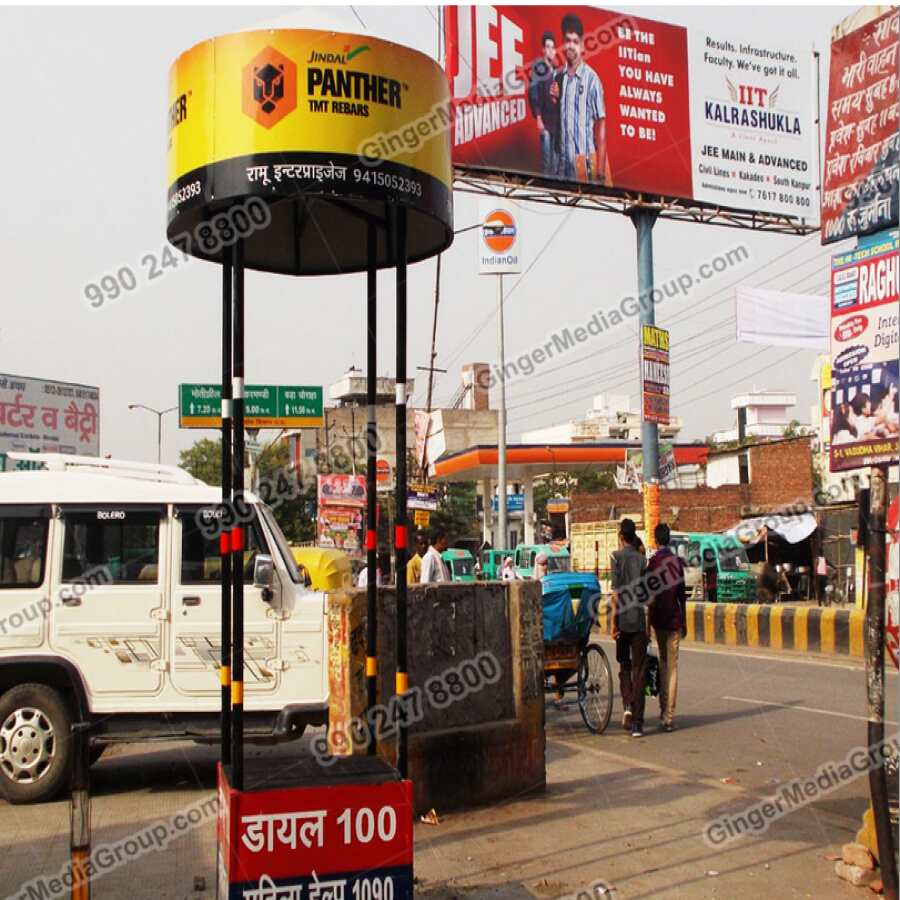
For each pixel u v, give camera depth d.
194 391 33.22
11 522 8.09
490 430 56.50
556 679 10.87
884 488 4.94
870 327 5.05
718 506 37.12
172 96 4.57
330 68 4.33
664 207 24.53
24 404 26.67
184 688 8.08
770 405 77.25
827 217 5.38
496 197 23.14
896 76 5.00
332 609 6.73
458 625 7.07
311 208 5.74
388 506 34.91
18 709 7.73
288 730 8.08
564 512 40.00
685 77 24.84
